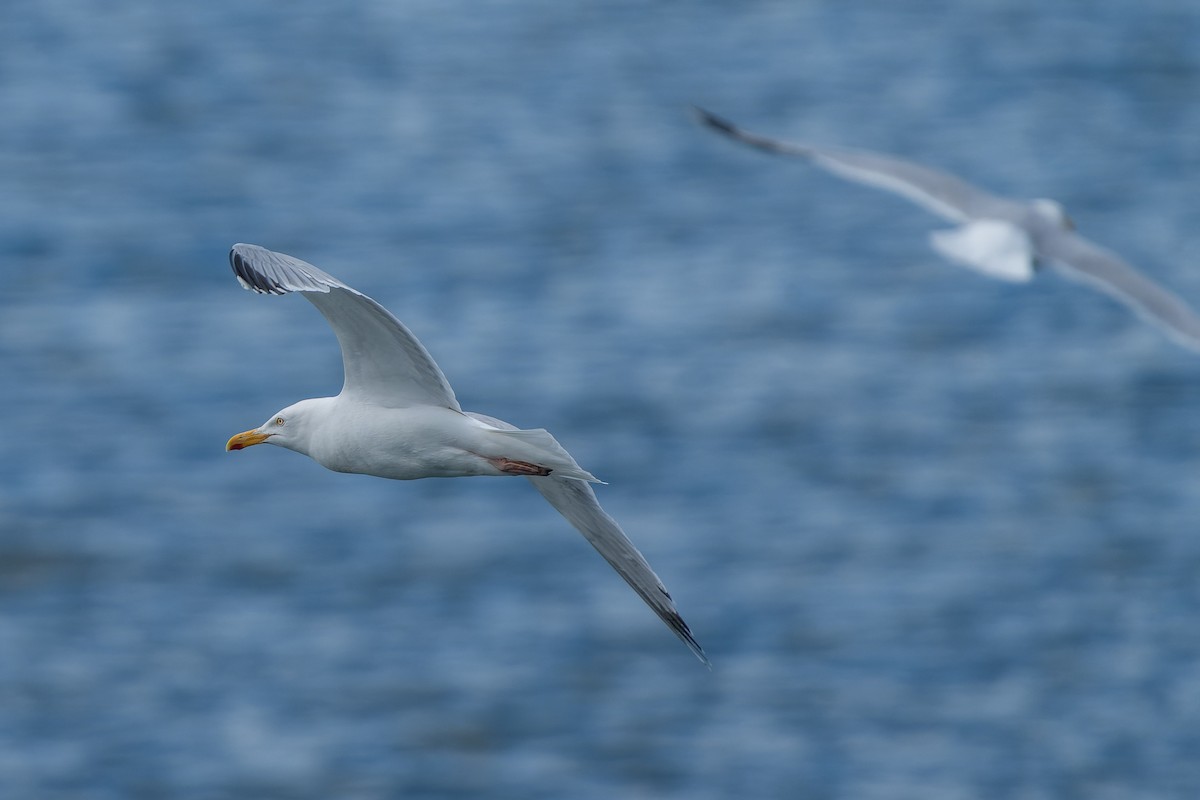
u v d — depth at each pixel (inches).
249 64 2513.5
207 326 1477.6
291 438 399.9
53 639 973.8
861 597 995.3
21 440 1244.5
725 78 2389.3
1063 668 924.0
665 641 945.5
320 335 1443.2
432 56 2554.1
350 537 1081.4
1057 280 1562.5
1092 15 2630.4
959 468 1187.9
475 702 894.4
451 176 2001.7
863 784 820.6
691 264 1659.7
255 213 1861.5
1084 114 2160.4
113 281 1617.9
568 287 1595.7
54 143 2126.0
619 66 2474.2
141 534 1095.6
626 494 1145.4
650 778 828.6
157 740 871.1
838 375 1364.4
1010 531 1085.8
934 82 2317.9
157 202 1891.0
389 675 921.5
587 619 971.3
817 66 2422.5
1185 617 978.7
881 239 1720.0
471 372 1374.3
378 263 1689.2
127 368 1380.4
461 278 1624.0
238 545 1076.5
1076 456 1209.4
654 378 1354.6
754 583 1013.8
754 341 1450.5
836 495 1139.3
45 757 857.5
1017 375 1365.7
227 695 911.0
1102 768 835.4
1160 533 1086.4
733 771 831.7
